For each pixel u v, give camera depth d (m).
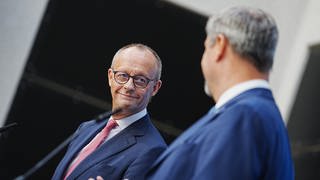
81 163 4.38
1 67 8.53
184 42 8.78
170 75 8.80
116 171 4.29
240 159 3.05
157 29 8.77
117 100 4.50
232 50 3.25
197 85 8.79
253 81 3.25
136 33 8.77
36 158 8.69
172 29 8.77
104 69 8.74
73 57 8.73
